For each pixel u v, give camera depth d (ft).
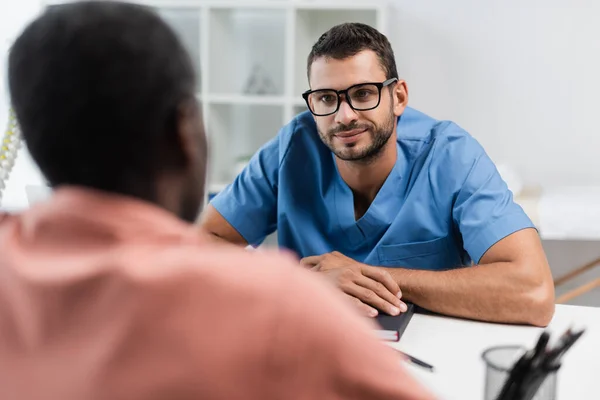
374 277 4.42
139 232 1.61
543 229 7.59
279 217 5.46
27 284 1.58
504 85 9.41
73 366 1.50
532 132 9.41
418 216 5.12
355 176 5.13
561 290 9.25
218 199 5.70
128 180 1.65
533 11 9.20
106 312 1.51
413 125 5.31
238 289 1.51
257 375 1.48
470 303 4.33
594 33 9.06
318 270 4.70
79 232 1.62
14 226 1.76
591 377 3.39
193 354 1.47
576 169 9.36
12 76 1.63
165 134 1.65
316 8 9.20
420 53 9.61
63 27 1.58
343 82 4.66
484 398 2.84
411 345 3.91
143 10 1.66
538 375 2.52
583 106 9.22
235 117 10.31
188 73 1.66
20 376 1.53
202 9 9.21
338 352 1.51
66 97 1.57
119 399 1.45
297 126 5.42
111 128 1.59
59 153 1.62
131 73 1.57
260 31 10.05
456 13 9.42
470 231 4.87
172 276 1.51
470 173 5.04
